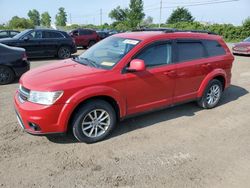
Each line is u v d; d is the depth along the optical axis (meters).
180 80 4.99
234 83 8.38
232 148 4.15
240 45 16.08
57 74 4.06
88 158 3.77
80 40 20.41
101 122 4.22
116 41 4.86
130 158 3.79
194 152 4.00
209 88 5.64
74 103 3.78
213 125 5.00
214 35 5.86
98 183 3.24
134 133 4.57
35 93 3.74
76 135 4.04
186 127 4.87
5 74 7.88
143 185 3.22
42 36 13.27
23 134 4.44
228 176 3.44
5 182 3.23
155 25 57.94
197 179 3.36
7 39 12.55
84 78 3.91
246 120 5.28
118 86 4.15
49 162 3.65
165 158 3.81
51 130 3.80
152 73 4.52
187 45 5.13
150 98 4.64
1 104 5.94
